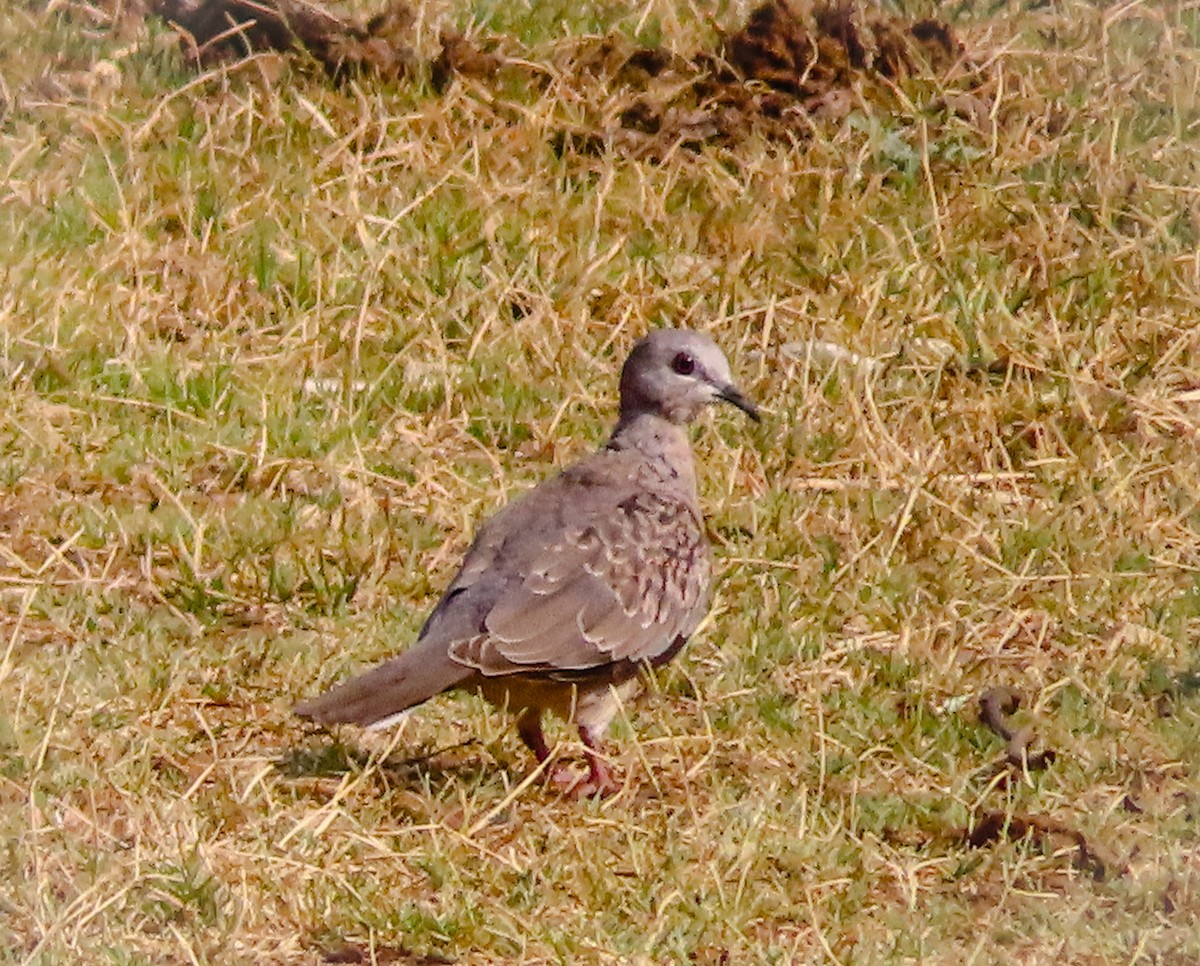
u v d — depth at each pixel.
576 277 16.38
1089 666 12.72
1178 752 11.73
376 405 14.84
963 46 19.70
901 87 19.30
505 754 11.27
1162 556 14.07
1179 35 20.69
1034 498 14.73
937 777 11.40
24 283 15.55
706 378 11.91
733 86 19.05
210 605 12.44
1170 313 17.00
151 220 16.53
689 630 11.48
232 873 9.69
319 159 17.69
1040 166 18.62
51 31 19.05
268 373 15.03
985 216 17.83
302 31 19.27
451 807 10.60
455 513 13.73
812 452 14.92
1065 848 10.62
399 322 15.73
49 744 10.59
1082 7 20.66
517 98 18.91
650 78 19.22
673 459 11.89
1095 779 11.41
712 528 13.81
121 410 14.52
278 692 11.58
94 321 15.33
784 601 12.95
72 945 8.91
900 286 16.92
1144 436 15.47
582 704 11.00
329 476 13.98
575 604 10.80
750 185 18.02
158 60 19.02
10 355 14.77
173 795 10.37
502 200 17.36
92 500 13.42
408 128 18.06
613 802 10.83
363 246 16.42
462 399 15.06
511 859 10.09
